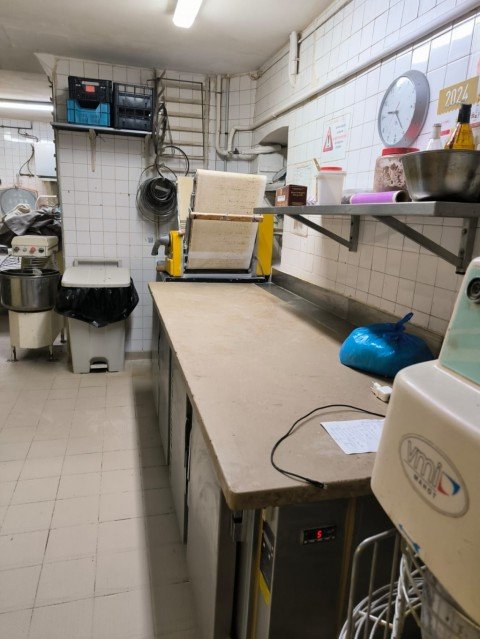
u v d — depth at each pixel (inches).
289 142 117.3
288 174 118.8
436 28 62.4
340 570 39.2
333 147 93.6
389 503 25.5
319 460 36.7
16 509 80.0
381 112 73.8
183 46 123.1
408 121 66.6
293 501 33.4
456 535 20.4
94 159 143.2
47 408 119.2
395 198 50.0
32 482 87.7
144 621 60.6
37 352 162.1
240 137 149.2
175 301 94.0
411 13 68.3
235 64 136.0
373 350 55.8
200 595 56.4
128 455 98.8
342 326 80.9
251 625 43.2
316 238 99.6
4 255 203.3
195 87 145.3
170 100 143.8
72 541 73.4
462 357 24.1
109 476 91.0
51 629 58.7
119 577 67.2
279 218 128.0
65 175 142.8
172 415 81.5
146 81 142.5
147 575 67.8
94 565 69.0
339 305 89.2
